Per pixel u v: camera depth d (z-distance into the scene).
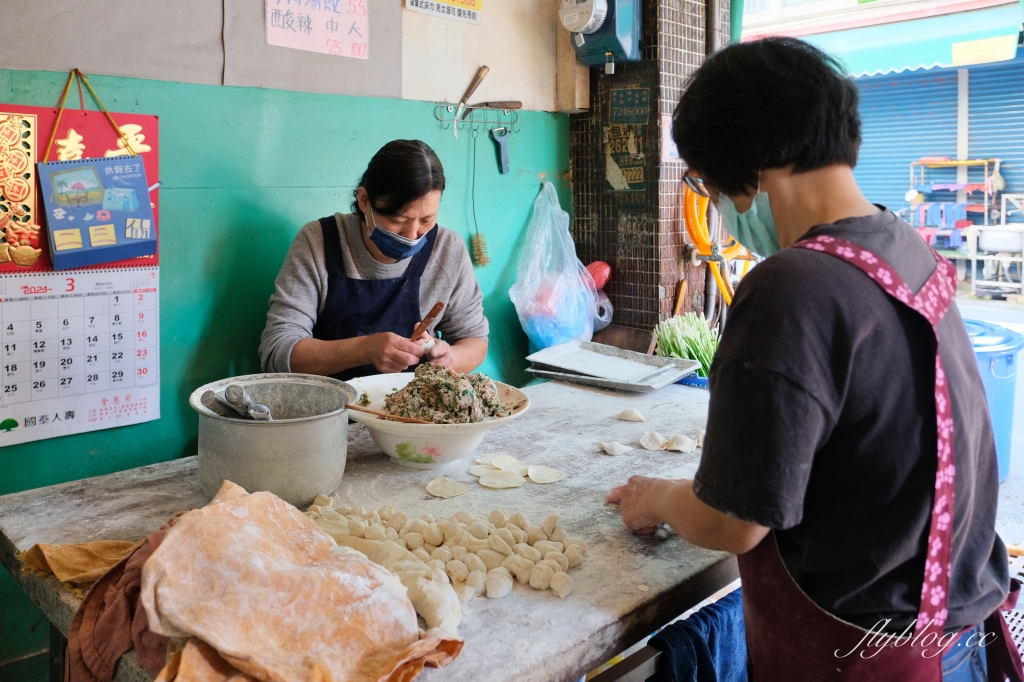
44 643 1.97
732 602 1.32
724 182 0.97
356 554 1.01
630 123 2.87
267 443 1.28
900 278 0.86
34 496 1.42
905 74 6.59
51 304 1.83
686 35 2.85
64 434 1.89
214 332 2.15
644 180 2.87
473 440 1.53
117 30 1.84
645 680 1.13
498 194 2.80
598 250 3.08
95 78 1.83
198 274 2.09
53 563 1.10
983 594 0.95
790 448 0.80
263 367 2.07
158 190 1.97
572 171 3.09
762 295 0.84
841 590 0.90
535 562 1.16
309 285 2.11
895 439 0.85
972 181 6.52
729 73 0.92
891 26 4.32
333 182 2.33
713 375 0.88
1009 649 1.04
